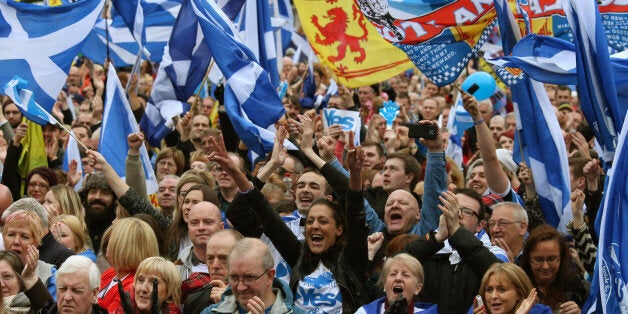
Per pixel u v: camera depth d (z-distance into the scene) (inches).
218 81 1083.9
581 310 630.5
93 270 607.2
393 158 798.5
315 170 837.2
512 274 606.2
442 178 721.6
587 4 692.1
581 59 695.1
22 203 725.9
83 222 813.2
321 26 936.9
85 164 1005.2
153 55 1143.0
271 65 964.6
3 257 651.5
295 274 657.6
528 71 733.3
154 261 646.5
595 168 735.1
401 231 719.7
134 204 792.9
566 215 786.2
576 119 1194.0
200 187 750.5
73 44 932.6
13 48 920.3
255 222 684.7
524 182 801.6
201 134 1003.9
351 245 652.1
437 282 658.2
